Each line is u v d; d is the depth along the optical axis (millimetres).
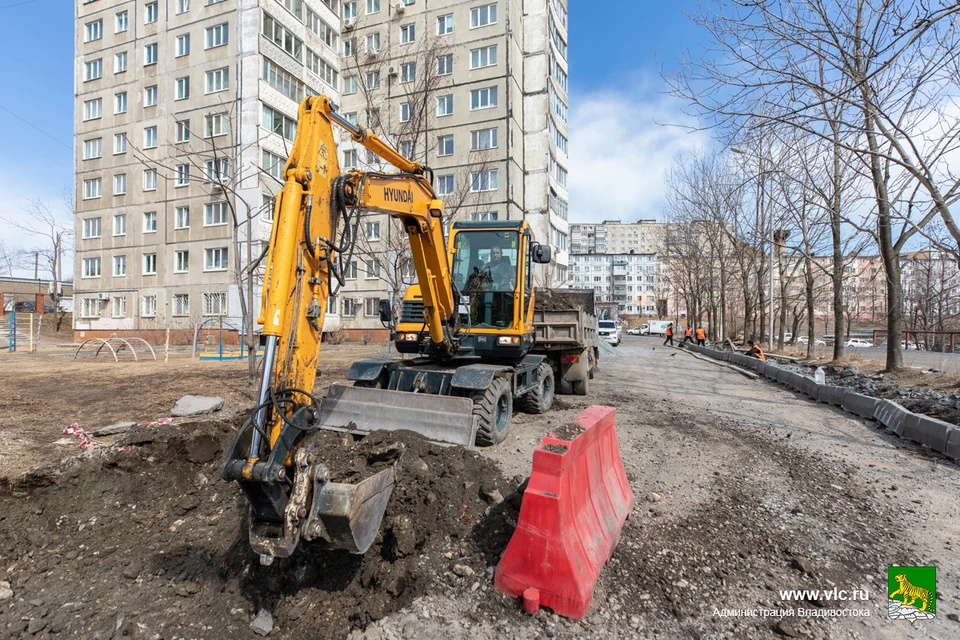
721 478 5309
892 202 9727
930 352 21688
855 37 8172
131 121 30078
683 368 17203
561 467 3178
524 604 3023
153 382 9898
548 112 31922
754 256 25734
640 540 3869
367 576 3264
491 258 7633
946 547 3873
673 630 2885
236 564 3445
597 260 113250
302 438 3135
